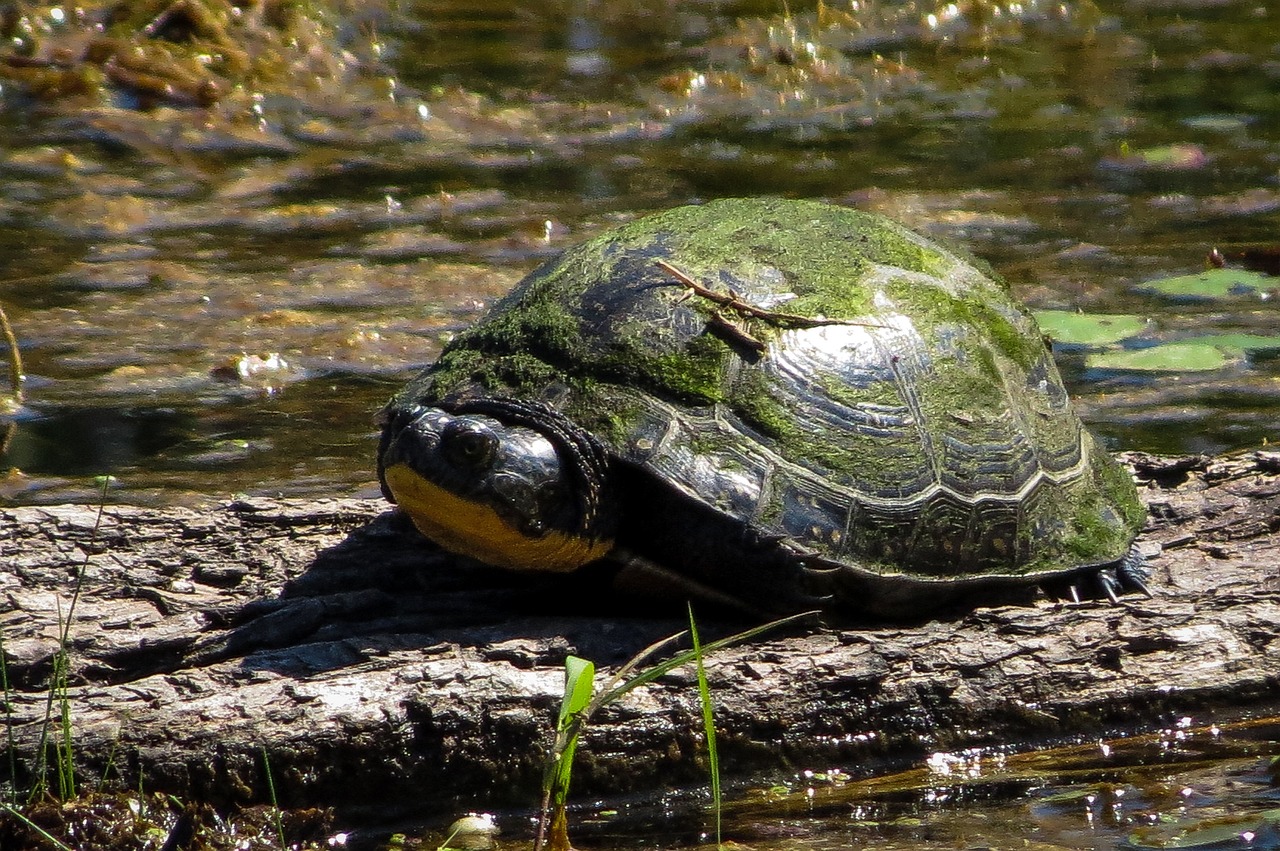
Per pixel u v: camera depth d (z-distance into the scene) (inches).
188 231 721.6
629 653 306.7
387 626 314.5
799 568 303.3
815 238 354.9
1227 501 378.0
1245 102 939.3
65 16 983.0
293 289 637.3
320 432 494.0
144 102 920.3
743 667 304.8
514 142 883.4
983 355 347.3
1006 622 323.3
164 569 331.6
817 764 303.4
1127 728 313.9
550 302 331.6
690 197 774.5
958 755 308.0
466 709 289.9
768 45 1070.4
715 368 315.6
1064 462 348.8
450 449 295.6
